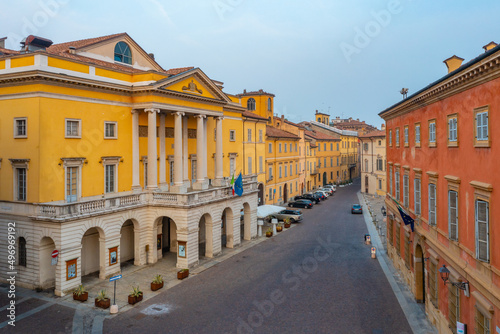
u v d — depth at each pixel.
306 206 55.66
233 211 34.12
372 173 69.19
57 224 21.88
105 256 25.22
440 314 17.34
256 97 60.66
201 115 32.53
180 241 27.83
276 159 56.66
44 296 22.00
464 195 14.59
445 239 16.83
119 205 26.25
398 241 26.78
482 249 12.95
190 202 28.14
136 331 17.92
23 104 22.94
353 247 33.75
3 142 23.83
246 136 46.41
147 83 27.94
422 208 20.42
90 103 25.47
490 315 12.32
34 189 22.67
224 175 39.97
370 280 25.00
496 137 11.98
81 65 24.81
